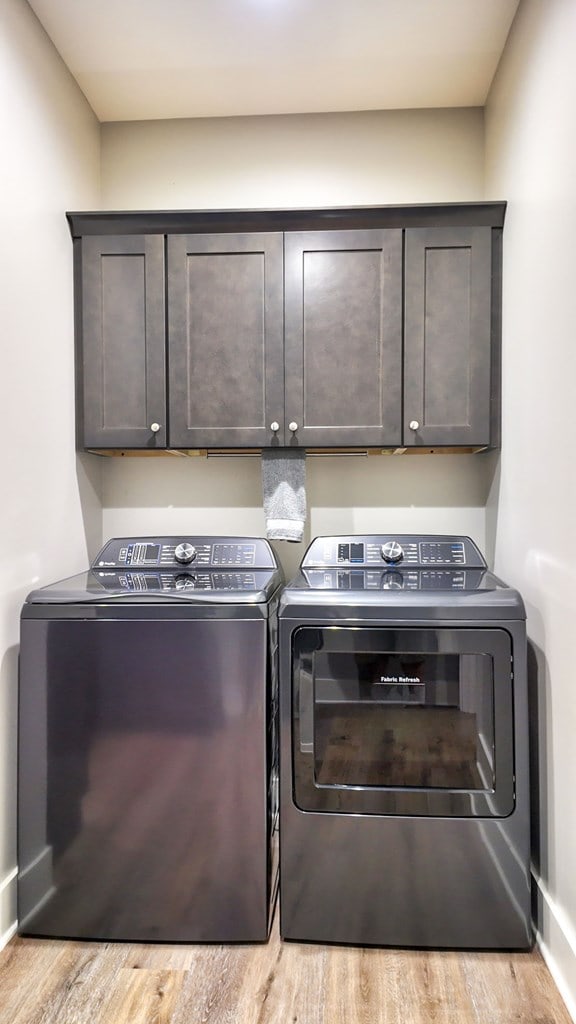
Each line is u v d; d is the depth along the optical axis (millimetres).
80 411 2020
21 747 1570
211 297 1970
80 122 2102
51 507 1850
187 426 1986
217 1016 1331
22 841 1572
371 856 1526
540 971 1456
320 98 2170
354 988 1402
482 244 1929
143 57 1927
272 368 1963
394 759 1536
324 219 1939
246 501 2322
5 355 1579
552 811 1495
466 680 1517
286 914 1551
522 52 1720
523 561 1745
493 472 2102
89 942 1564
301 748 1542
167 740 1543
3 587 1580
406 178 2258
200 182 2299
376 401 1953
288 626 1546
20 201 1658
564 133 1422
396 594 1547
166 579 1814
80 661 1558
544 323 1559
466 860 1509
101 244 1980
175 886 1546
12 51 1616
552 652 1503
